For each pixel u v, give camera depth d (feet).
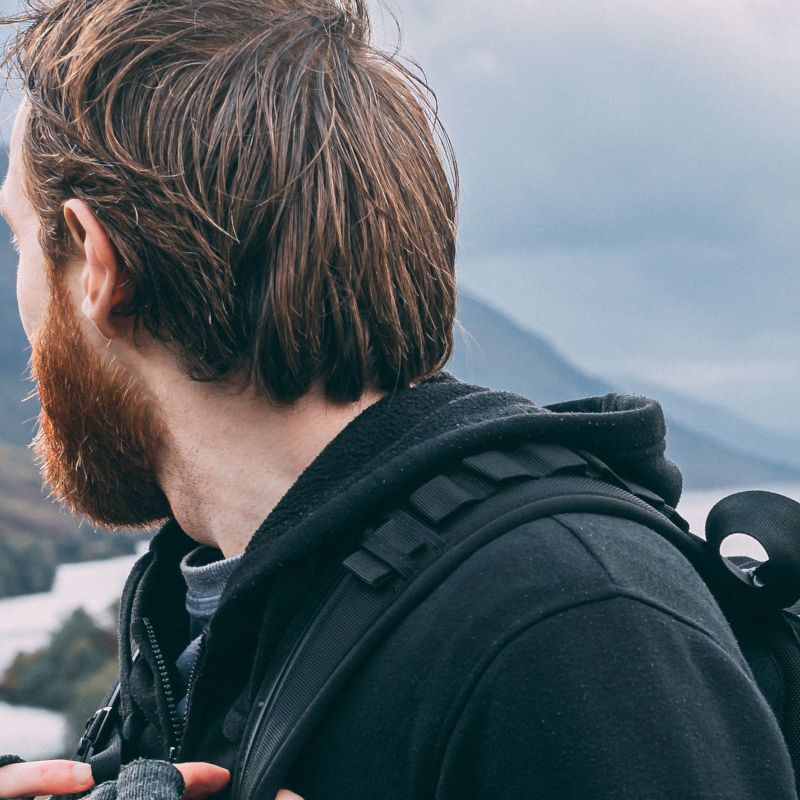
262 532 2.78
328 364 2.92
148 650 3.27
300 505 2.78
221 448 3.05
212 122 2.86
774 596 2.83
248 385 2.96
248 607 2.74
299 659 2.57
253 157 2.84
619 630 2.25
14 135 3.26
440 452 2.65
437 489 2.60
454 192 3.37
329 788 2.45
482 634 2.32
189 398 3.03
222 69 2.91
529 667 2.23
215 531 3.18
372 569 2.53
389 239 2.97
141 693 3.25
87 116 2.92
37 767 3.17
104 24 2.95
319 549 2.63
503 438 2.70
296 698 2.52
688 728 2.18
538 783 2.18
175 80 2.90
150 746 3.22
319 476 2.81
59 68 3.03
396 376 3.03
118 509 3.31
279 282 2.82
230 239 2.82
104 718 3.50
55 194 2.99
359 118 3.00
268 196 2.82
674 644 2.27
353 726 2.45
